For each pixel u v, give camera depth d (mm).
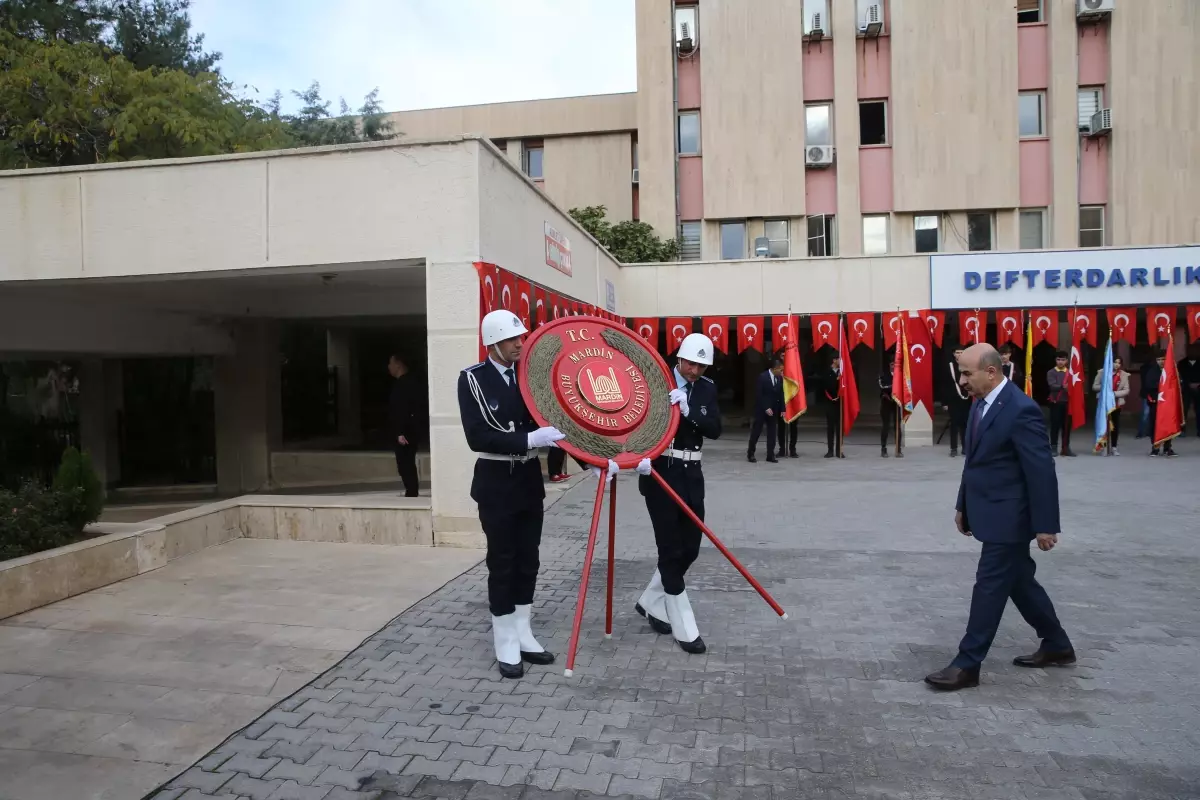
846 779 3418
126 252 8031
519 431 4684
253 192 7801
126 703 4145
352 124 25203
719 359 24156
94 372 14953
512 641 4559
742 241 21422
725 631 5273
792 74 20906
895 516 8945
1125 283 15711
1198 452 14266
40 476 14641
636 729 3887
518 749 3686
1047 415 21938
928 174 20344
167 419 15297
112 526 6949
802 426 21875
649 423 4891
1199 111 19531
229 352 13594
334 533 7883
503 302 8047
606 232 20828
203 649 4918
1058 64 19891
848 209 20750
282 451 14383
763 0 20953
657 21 21234
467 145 7414
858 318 16406
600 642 5102
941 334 16688
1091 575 6523
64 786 3338
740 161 21109
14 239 8203
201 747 3686
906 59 20328
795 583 6371
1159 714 4016
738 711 4078
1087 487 10633
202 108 15617
